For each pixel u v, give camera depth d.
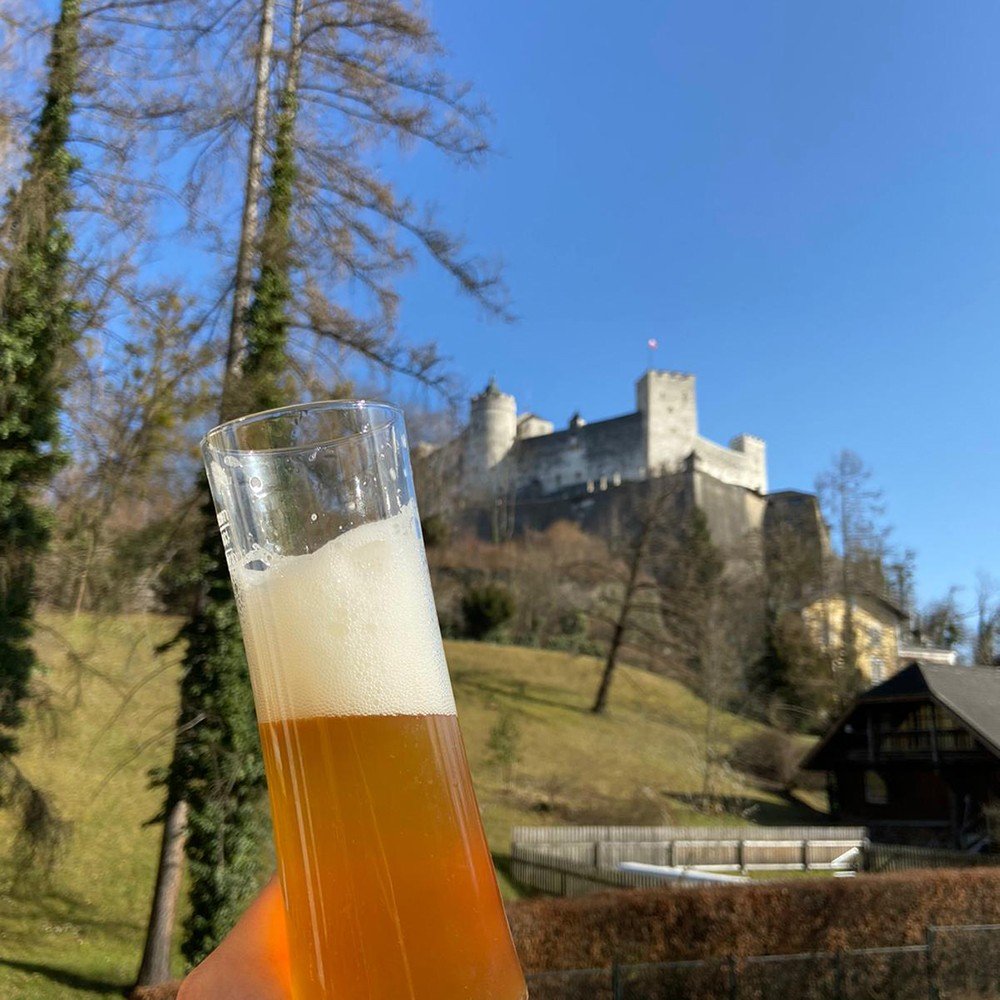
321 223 12.17
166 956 10.75
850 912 11.22
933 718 32.75
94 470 12.09
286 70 12.36
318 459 0.91
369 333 11.63
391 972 0.79
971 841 30.03
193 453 12.16
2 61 10.11
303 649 0.87
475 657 44.78
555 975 9.22
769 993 10.20
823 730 46.94
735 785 36.38
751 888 10.82
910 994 10.99
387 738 0.85
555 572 53.91
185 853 10.70
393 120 12.09
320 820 0.83
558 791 28.88
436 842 0.84
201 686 10.62
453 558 42.78
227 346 11.95
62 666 13.33
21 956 11.23
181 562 11.71
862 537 51.91
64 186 10.20
